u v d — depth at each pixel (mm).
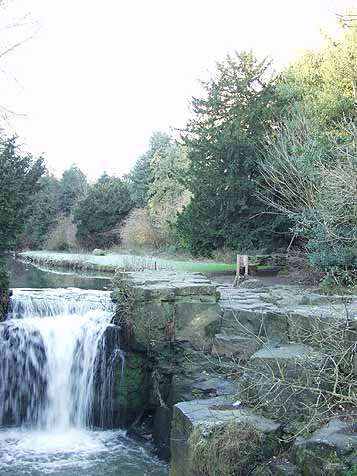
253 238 16328
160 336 8852
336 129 15430
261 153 15570
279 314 7520
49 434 9164
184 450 5863
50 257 31766
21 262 33156
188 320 8852
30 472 7414
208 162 16891
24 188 11359
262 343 7051
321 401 5645
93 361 9797
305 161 11492
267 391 5965
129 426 9422
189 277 10500
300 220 12414
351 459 4617
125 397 9438
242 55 18156
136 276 10625
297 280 13672
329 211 8469
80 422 9703
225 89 18078
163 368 8812
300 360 6012
